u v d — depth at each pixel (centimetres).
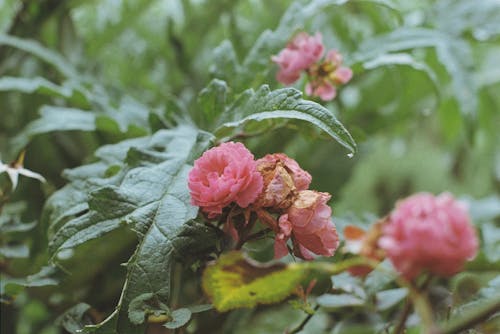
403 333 53
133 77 95
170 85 90
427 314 40
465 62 76
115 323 48
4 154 77
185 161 53
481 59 101
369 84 83
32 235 69
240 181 48
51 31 90
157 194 50
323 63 61
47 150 75
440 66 83
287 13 66
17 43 75
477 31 80
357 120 84
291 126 59
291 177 49
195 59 89
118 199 50
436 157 119
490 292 54
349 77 61
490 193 113
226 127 55
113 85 79
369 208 114
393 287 61
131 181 51
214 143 54
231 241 51
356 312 63
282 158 50
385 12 82
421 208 40
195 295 66
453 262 39
